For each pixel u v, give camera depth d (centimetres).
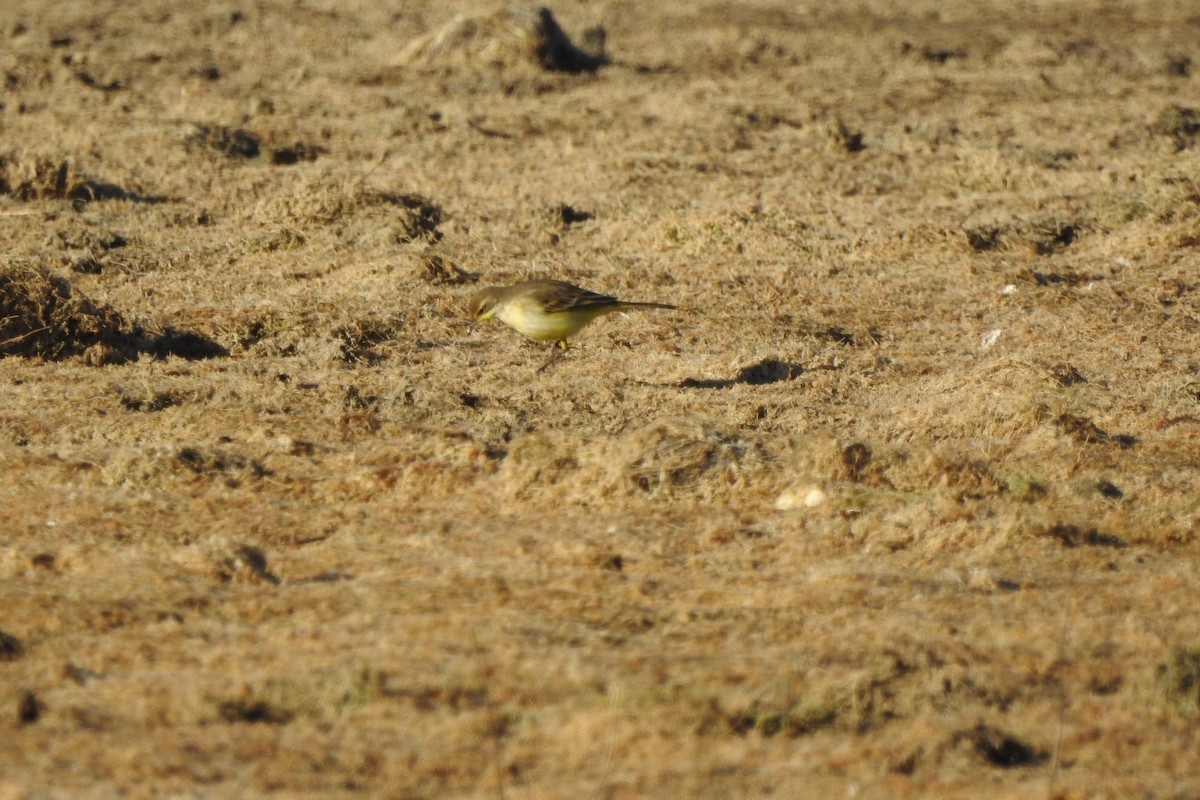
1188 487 3784
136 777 2256
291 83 10431
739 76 11325
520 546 3291
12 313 4766
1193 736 2525
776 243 6669
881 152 8662
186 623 2862
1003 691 2645
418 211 6988
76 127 8544
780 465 3766
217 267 6178
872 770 2356
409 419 4266
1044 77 11100
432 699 2555
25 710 2456
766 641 2820
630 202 7462
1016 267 6400
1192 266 6419
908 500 3566
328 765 2331
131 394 4378
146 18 12850
